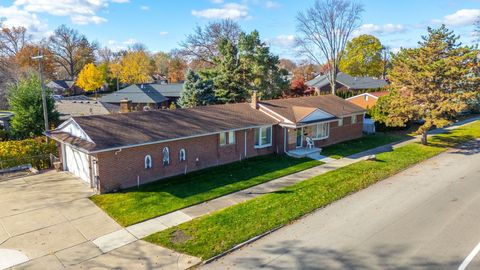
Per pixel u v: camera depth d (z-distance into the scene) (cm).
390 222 1311
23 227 1297
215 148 2144
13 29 8475
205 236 1212
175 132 1938
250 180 1859
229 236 1207
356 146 2769
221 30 5784
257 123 2361
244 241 1173
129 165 1742
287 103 2864
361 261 1045
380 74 8494
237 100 4234
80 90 8669
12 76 4903
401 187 1728
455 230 1234
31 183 1820
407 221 1317
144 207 1483
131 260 1071
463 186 1723
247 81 4322
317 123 2553
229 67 4203
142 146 1781
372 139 3062
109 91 8788
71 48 9275
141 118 2033
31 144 2311
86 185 1783
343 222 1321
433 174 1956
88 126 1775
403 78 2595
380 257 1063
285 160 2305
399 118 2662
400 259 1051
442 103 2445
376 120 3478
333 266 1020
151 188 1730
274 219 1341
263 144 2458
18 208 1477
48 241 1193
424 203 1499
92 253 1116
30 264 1050
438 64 2383
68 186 1769
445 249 1103
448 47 2506
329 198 1567
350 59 7869
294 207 1460
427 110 2572
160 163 1875
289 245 1152
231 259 1073
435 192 1641
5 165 2022
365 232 1232
